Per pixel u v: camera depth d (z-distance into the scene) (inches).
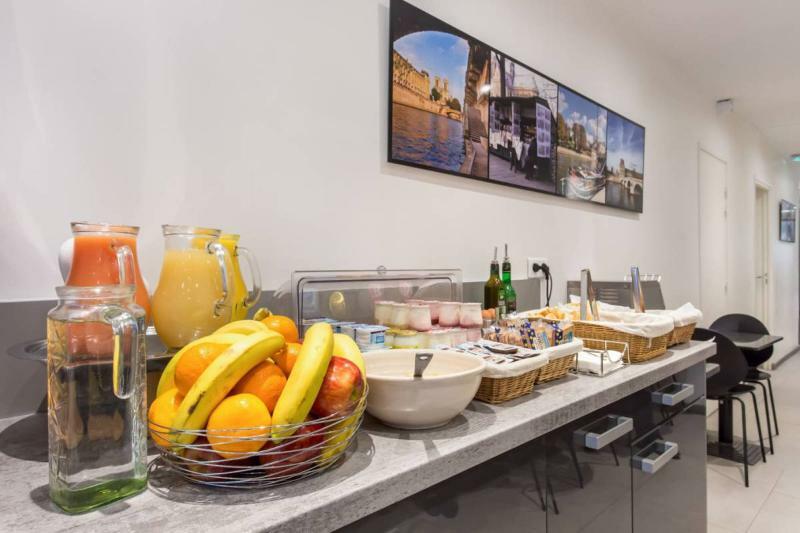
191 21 41.4
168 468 25.1
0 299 32.6
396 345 43.3
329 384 25.0
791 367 219.0
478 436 30.4
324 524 21.4
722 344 102.6
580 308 60.8
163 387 26.6
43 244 34.2
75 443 20.9
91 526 19.5
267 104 46.1
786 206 260.7
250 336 24.4
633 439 48.6
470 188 68.5
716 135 162.6
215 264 32.7
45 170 34.3
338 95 51.8
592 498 42.0
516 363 37.3
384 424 32.7
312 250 49.4
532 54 80.5
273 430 22.4
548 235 84.2
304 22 49.0
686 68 137.0
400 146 57.5
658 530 53.7
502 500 32.4
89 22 36.2
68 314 21.6
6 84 32.9
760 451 115.6
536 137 79.3
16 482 23.6
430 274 59.2
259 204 45.4
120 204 37.5
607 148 99.2
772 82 147.3
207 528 19.3
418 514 26.5
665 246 126.9
